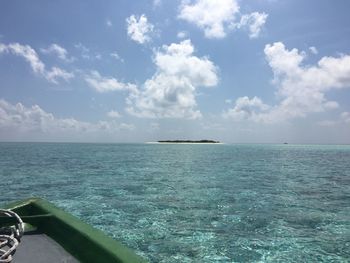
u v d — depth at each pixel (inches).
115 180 874.8
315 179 984.9
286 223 421.1
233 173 1115.9
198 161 1800.0
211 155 2564.0
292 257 298.4
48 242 158.6
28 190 690.2
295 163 1753.2
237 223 414.6
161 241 336.5
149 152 3085.6
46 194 639.8
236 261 285.4
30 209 193.3
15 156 2052.2
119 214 458.0
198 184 806.5
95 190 691.4
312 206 544.7
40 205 190.5
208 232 370.9
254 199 600.7
